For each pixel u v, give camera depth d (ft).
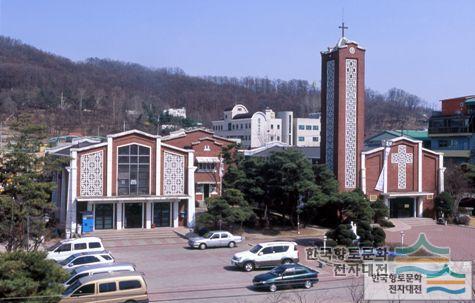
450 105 286.05
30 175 112.27
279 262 127.85
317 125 444.14
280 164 170.71
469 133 266.36
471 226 199.41
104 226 175.63
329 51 203.00
